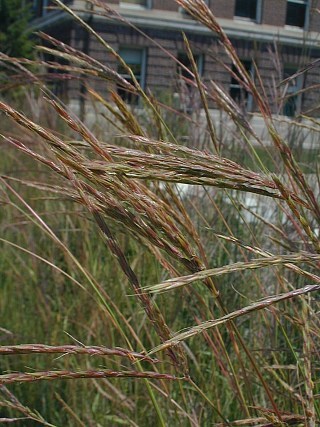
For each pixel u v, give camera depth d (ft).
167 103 16.17
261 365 7.54
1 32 68.74
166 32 66.33
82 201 4.93
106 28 62.18
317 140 10.38
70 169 4.18
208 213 11.07
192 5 5.50
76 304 10.36
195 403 7.67
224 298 8.93
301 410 6.16
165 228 4.19
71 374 3.88
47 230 5.60
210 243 10.28
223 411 7.22
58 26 66.03
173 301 8.46
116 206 4.24
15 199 13.41
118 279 9.55
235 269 3.46
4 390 5.55
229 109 6.57
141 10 65.77
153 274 9.48
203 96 5.69
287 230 8.23
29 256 11.69
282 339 7.75
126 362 8.71
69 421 8.32
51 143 3.90
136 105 14.35
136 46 65.51
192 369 8.16
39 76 6.76
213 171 3.72
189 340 8.48
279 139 4.01
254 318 8.50
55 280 11.02
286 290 6.20
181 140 13.74
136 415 7.72
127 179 4.37
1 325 10.79
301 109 8.95
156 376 4.28
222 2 61.77
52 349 3.82
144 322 8.48
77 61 5.80
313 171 9.37
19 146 4.24
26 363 9.47
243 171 3.80
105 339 9.05
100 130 12.78
